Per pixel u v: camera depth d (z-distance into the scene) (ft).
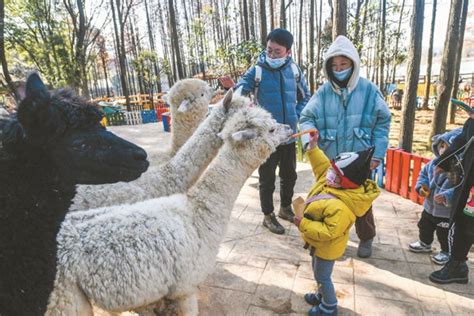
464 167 8.96
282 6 53.98
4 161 5.20
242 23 71.26
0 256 5.04
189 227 6.72
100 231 5.92
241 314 9.00
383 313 8.83
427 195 10.86
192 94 12.14
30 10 47.26
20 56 55.16
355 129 10.19
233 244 12.55
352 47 9.63
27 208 5.24
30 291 5.20
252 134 7.55
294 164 13.70
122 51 67.41
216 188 7.34
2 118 5.54
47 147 5.43
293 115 13.11
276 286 10.09
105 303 5.73
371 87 10.28
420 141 33.12
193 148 9.59
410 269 10.61
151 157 11.93
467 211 9.08
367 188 8.36
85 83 53.47
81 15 52.19
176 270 6.26
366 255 11.25
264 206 13.37
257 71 12.60
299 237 13.01
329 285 8.43
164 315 6.76
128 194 8.72
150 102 77.87
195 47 99.66
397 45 72.84
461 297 9.32
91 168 6.03
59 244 5.65
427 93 57.98
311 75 62.54
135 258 5.81
